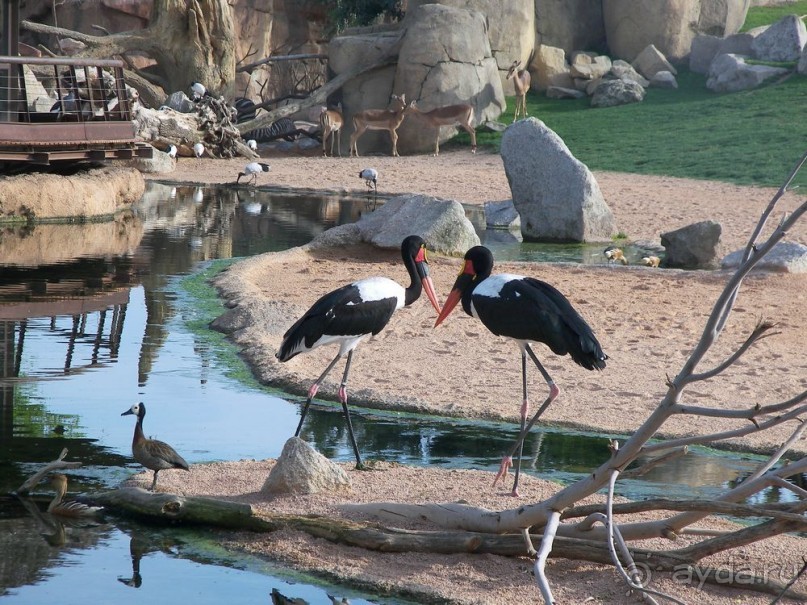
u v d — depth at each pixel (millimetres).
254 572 6918
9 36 30250
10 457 9055
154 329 14219
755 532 6496
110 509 7953
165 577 6785
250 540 7391
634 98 48594
